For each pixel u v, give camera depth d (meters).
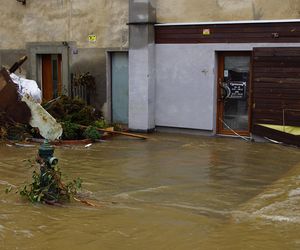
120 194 6.80
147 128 11.95
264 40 10.45
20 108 10.60
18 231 5.33
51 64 14.23
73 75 13.50
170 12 11.67
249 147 10.19
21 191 6.48
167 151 9.80
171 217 5.80
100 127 11.45
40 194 6.24
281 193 6.85
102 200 6.50
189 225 5.53
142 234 5.25
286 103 10.28
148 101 11.89
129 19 11.90
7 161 8.87
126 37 12.52
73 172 8.07
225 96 11.29
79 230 5.36
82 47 13.28
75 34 13.38
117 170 8.23
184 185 7.30
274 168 8.41
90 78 13.14
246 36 10.67
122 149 10.02
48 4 13.77
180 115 11.79
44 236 5.19
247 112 11.09
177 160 8.99
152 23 11.75
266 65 10.45
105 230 5.36
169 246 4.92
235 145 10.40
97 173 8.01
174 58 11.70
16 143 10.42
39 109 10.48
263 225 5.52
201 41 11.26
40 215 5.82
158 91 12.03
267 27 10.39
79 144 10.48
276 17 10.39
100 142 10.77
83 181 7.48
